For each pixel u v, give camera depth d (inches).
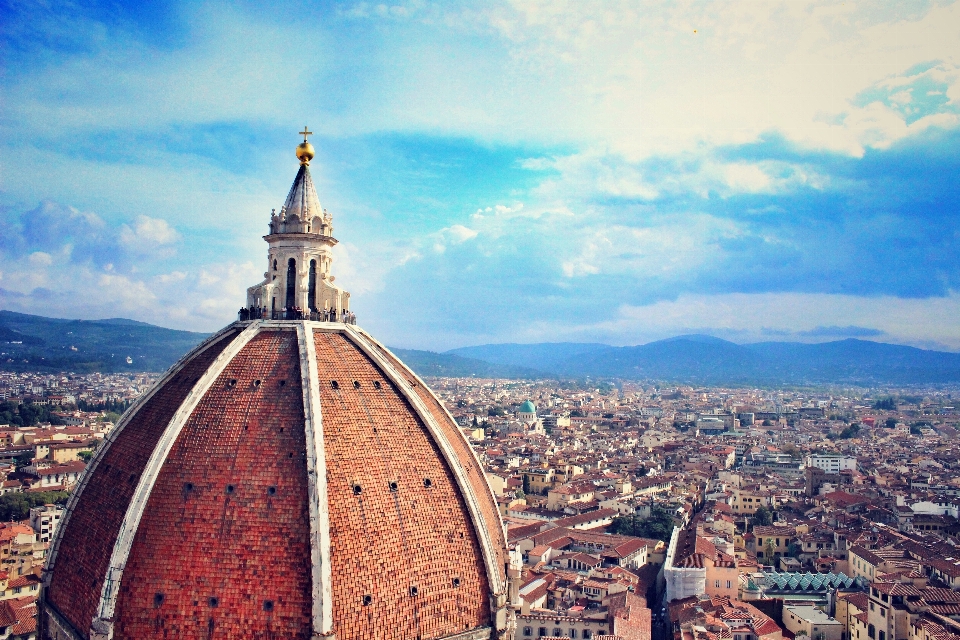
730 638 7736.2
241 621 2770.7
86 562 3095.5
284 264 3651.6
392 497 3100.4
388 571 2960.1
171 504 2935.5
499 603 3181.6
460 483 3316.9
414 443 3314.5
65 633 3041.3
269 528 2871.6
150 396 3518.7
